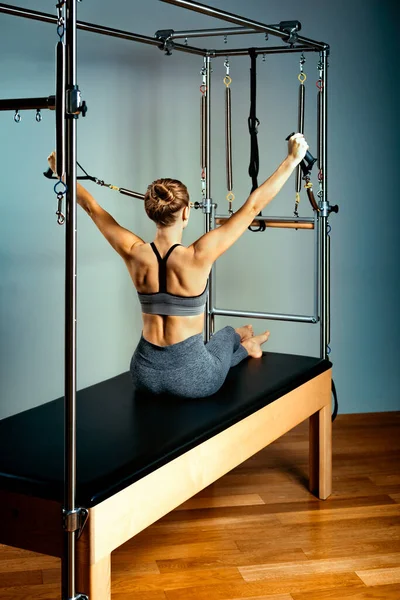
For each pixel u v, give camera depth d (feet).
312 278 14.93
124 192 10.86
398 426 14.90
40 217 13.93
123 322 14.60
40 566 9.56
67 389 6.72
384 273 15.26
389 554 9.89
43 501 7.16
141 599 8.80
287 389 10.52
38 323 14.23
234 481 12.33
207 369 9.91
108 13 13.79
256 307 14.99
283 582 9.20
